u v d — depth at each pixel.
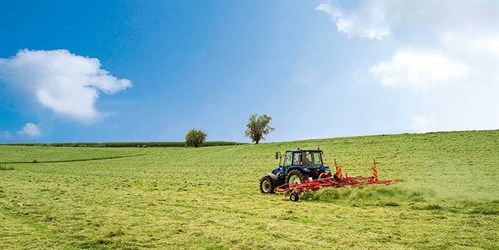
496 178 21.81
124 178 31.28
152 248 8.88
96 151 79.44
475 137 45.06
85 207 14.88
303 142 62.25
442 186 18.14
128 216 12.83
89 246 9.04
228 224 11.45
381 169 31.28
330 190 16.25
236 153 60.94
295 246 8.85
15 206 15.04
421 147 43.16
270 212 13.35
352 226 10.87
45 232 10.54
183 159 59.41
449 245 8.80
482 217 11.78
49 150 78.31
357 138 58.12
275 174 19.52
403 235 9.77
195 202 16.23
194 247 8.95
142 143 107.69
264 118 87.81
